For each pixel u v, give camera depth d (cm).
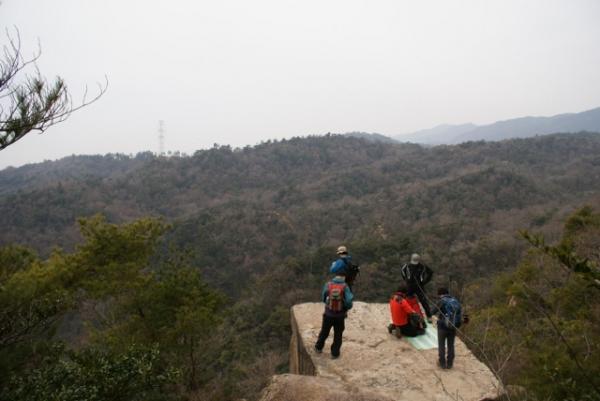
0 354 575
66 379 619
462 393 532
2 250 815
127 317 1252
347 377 578
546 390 453
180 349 1204
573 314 723
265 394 430
